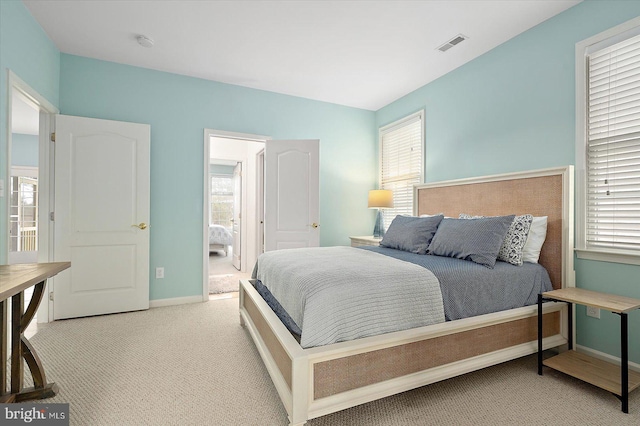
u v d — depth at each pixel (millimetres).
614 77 2215
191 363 2201
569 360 2072
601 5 2254
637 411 1686
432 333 1714
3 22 2168
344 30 2783
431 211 3557
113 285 3264
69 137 3084
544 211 2453
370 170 4879
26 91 2488
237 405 1723
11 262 6207
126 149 3307
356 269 1851
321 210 4523
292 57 3270
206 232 3799
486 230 2250
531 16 2562
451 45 3012
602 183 2281
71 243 3096
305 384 1411
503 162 2947
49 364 2166
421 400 1777
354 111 4754
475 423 1582
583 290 2168
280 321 1847
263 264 2551
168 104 3615
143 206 3383
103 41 2982
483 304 1996
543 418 1625
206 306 3570
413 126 4164
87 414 1626
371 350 1566
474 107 3250
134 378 1992
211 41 2977
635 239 2127
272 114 4176
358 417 1622
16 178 6219
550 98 2572
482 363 1889
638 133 2111
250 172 5699
